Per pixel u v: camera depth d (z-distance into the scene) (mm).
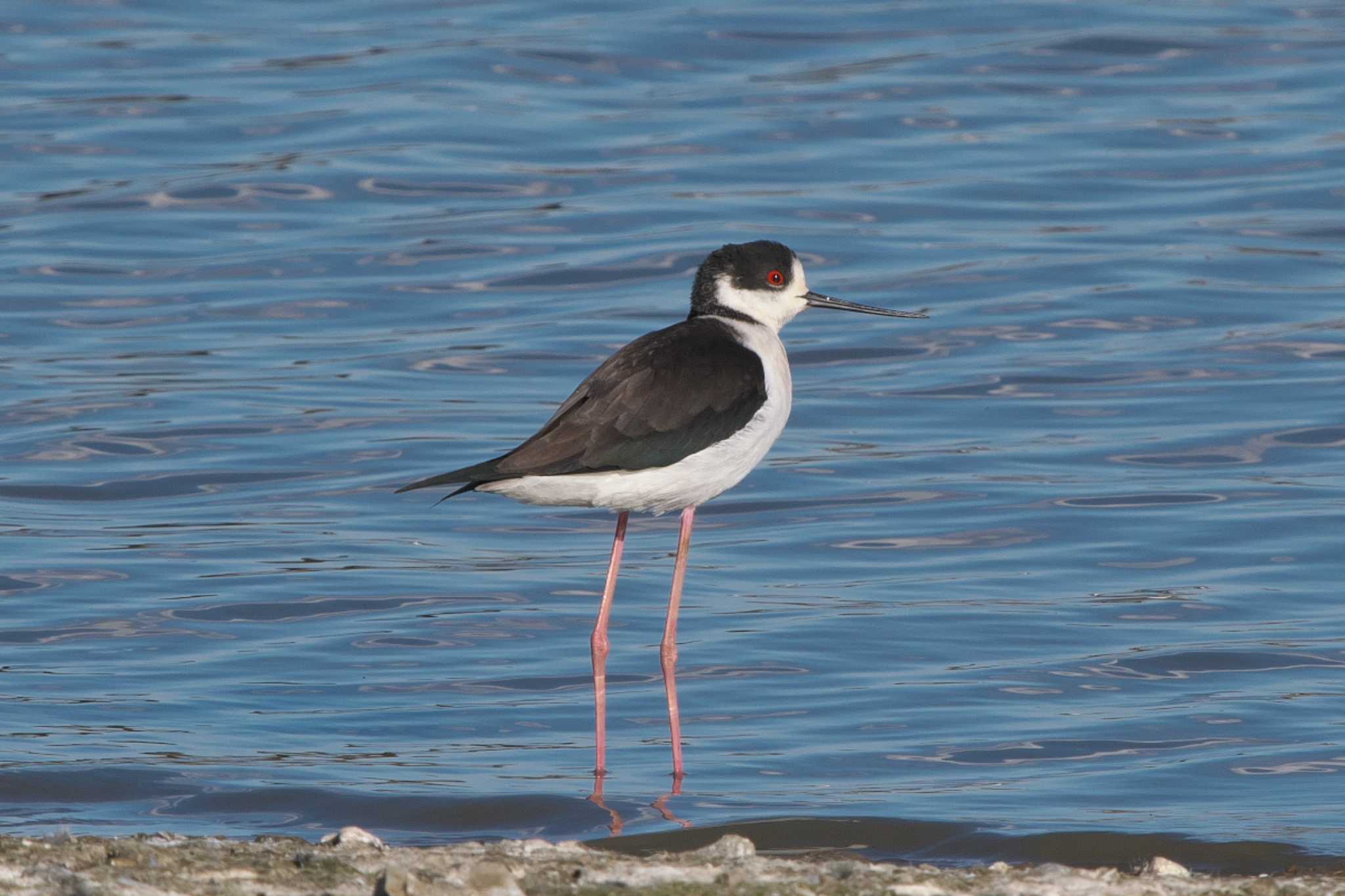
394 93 26078
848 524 15508
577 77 26750
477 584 14312
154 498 16016
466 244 22047
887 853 9898
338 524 15492
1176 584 14148
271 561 14656
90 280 21000
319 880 8305
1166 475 16344
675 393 10891
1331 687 12305
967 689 12367
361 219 22688
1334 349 19031
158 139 24609
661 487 10961
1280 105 25484
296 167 23875
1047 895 8367
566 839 10164
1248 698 12148
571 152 24438
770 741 11633
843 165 23969
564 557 14945
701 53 27547
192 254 21781
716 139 24750
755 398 11203
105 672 12648
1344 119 24906
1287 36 27922
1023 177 23547
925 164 24016
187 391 18234
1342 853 9742
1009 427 17562
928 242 21875
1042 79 26484
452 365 19000
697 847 9875
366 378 18641
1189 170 23688
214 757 11258
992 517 15531
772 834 10086
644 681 12625
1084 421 17656
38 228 22172
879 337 19781
